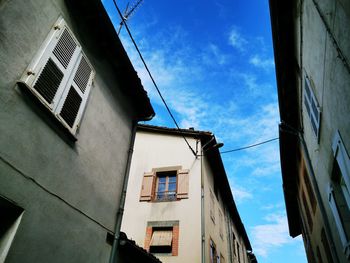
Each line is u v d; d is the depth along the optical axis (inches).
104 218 189.9
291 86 295.6
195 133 507.2
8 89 123.6
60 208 147.6
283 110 322.0
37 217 130.3
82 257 160.1
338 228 228.4
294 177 463.5
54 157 148.8
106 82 221.1
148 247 406.6
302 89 268.5
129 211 447.8
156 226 422.3
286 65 278.5
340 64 155.1
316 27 190.9
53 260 137.4
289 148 388.5
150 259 240.1
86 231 167.3
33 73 138.0
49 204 139.7
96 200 183.9
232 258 580.1
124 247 208.8
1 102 119.1
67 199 154.6
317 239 377.4
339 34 148.1
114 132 224.1
